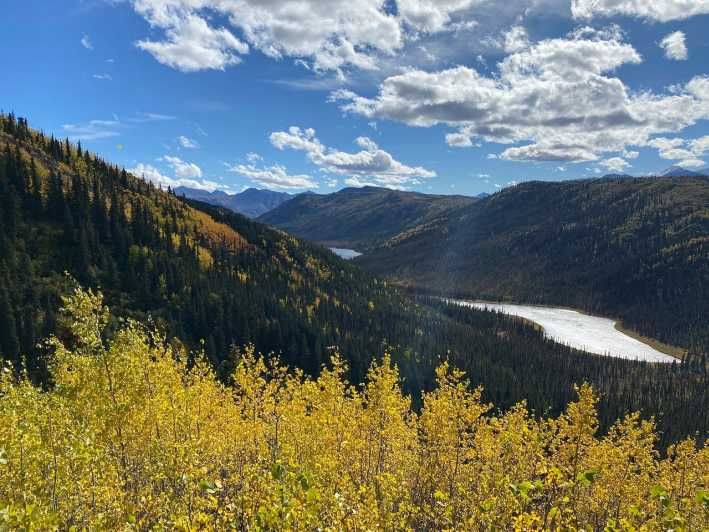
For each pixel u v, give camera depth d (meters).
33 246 144.50
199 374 35.44
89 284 142.12
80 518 15.59
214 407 33.28
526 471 28.16
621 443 38.06
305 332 166.62
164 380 26.84
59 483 17.00
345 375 141.12
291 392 34.88
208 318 153.12
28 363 89.94
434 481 28.25
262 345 154.38
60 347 23.89
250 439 30.44
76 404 22.58
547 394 144.25
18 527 10.28
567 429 29.86
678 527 10.61
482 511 17.48
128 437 22.97
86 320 22.78
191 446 20.14
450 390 30.89
